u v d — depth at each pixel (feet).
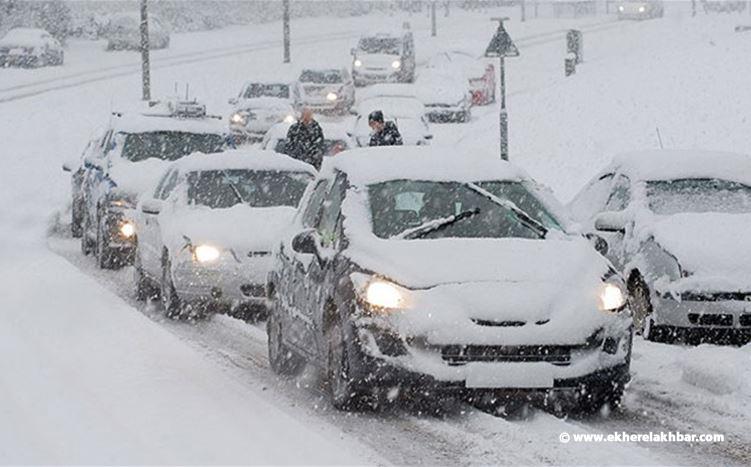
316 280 88.79
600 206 125.39
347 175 93.61
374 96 298.97
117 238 160.97
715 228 109.70
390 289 79.87
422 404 84.99
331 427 78.54
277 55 543.80
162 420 76.23
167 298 124.67
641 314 109.70
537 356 78.28
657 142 225.35
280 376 96.78
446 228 88.02
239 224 123.34
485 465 68.85
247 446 69.92
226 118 374.22
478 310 78.43
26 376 89.66
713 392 88.28
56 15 600.80
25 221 212.64
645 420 80.38
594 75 294.87
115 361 95.14
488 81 405.80
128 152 173.47
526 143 244.63
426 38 625.82
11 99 405.39
